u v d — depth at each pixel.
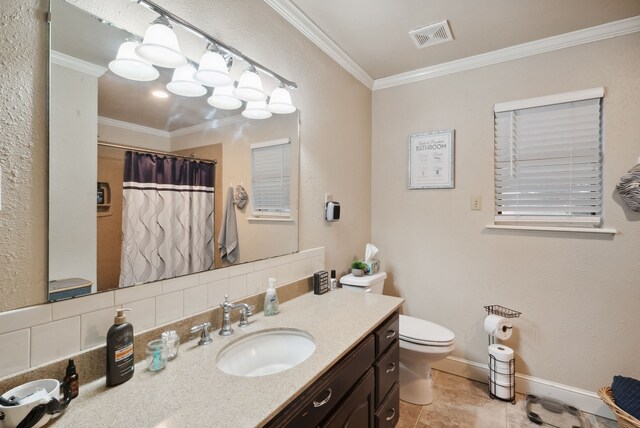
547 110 2.05
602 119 1.89
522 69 2.11
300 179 1.82
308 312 1.49
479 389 2.15
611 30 1.84
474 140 2.28
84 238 0.90
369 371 1.33
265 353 1.25
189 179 1.22
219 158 1.34
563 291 2.00
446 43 2.07
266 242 1.58
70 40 0.87
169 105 1.15
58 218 0.85
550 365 2.04
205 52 1.14
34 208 0.80
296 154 1.78
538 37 1.99
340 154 2.23
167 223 1.14
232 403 0.79
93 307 0.91
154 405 0.78
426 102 2.47
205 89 1.27
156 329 1.06
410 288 2.54
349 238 2.38
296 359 1.23
